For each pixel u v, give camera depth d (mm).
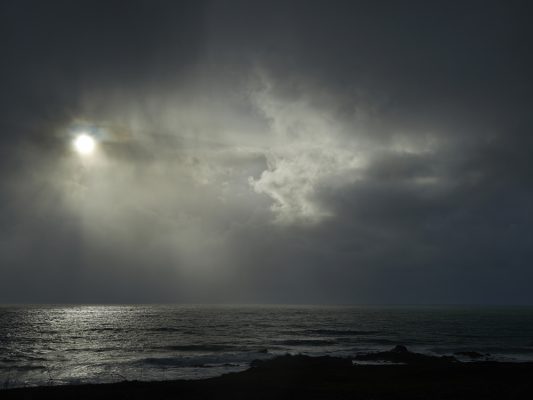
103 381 37344
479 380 33656
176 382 33281
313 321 141125
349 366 41438
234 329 103125
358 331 97750
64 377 39219
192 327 110062
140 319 148625
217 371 42000
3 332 92938
